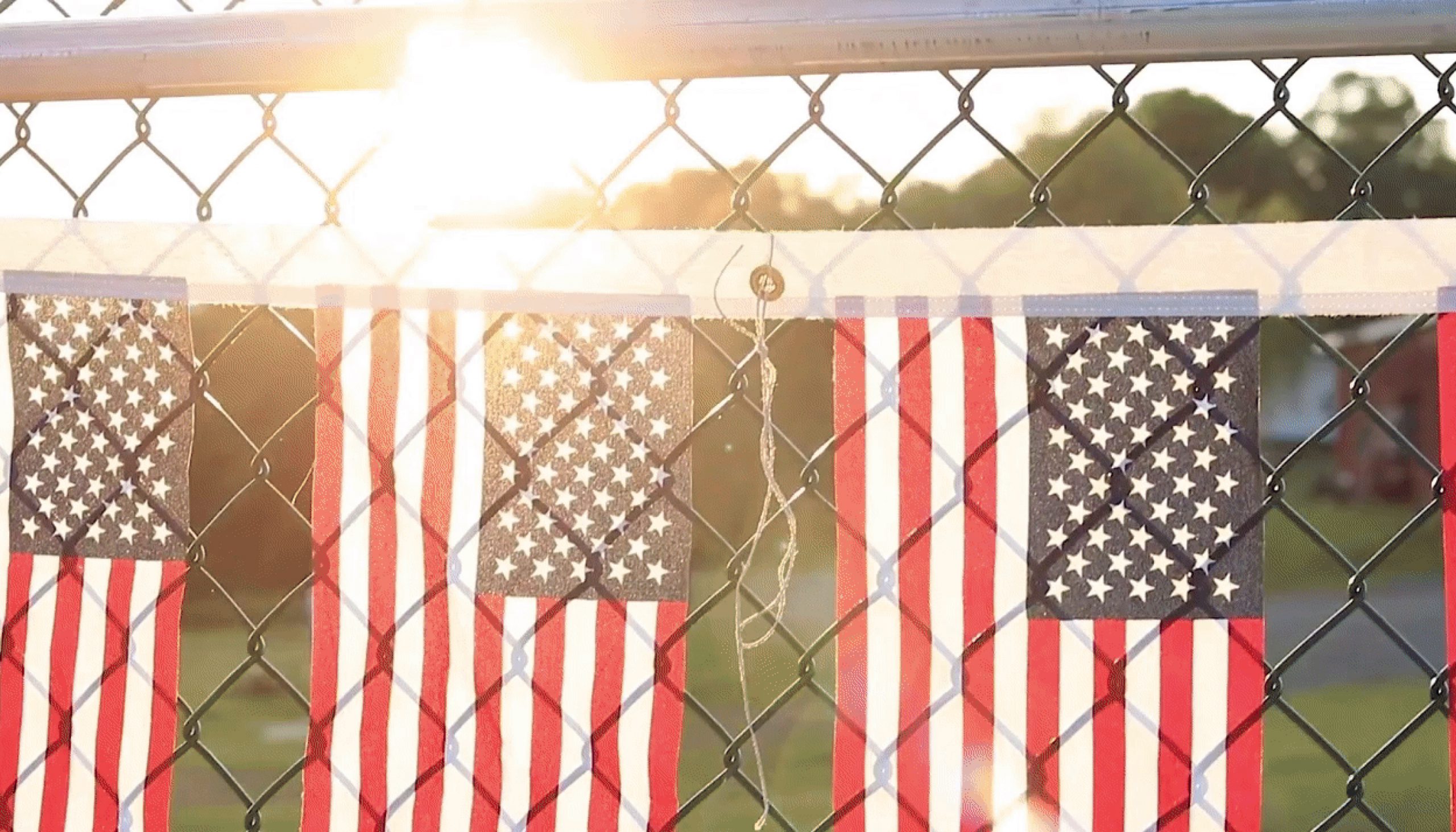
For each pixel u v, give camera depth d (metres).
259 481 2.21
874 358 1.90
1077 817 1.88
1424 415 24.77
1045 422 1.87
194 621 22.69
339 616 2.03
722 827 14.21
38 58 1.80
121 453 2.12
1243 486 1.83
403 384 1.99
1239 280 1.82
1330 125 30.88
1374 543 29.91
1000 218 23.59
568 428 1.97
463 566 2.00
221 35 1.75
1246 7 1.57
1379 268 1.79
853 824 1.92
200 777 15.50
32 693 2.15
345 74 1.74
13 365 2.11
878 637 1.92
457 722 2.01
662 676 1.98
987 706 1.90
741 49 1.64
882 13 1.61
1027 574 1.88
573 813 1.99
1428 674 2.00
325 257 2.01
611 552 1.98
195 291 2.06
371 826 2.02
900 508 1.91
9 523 2.14
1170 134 31.94
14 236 2.09
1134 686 1.87
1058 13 1.59
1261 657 1.83
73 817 2.14
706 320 2.02
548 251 1.96
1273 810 15.12
